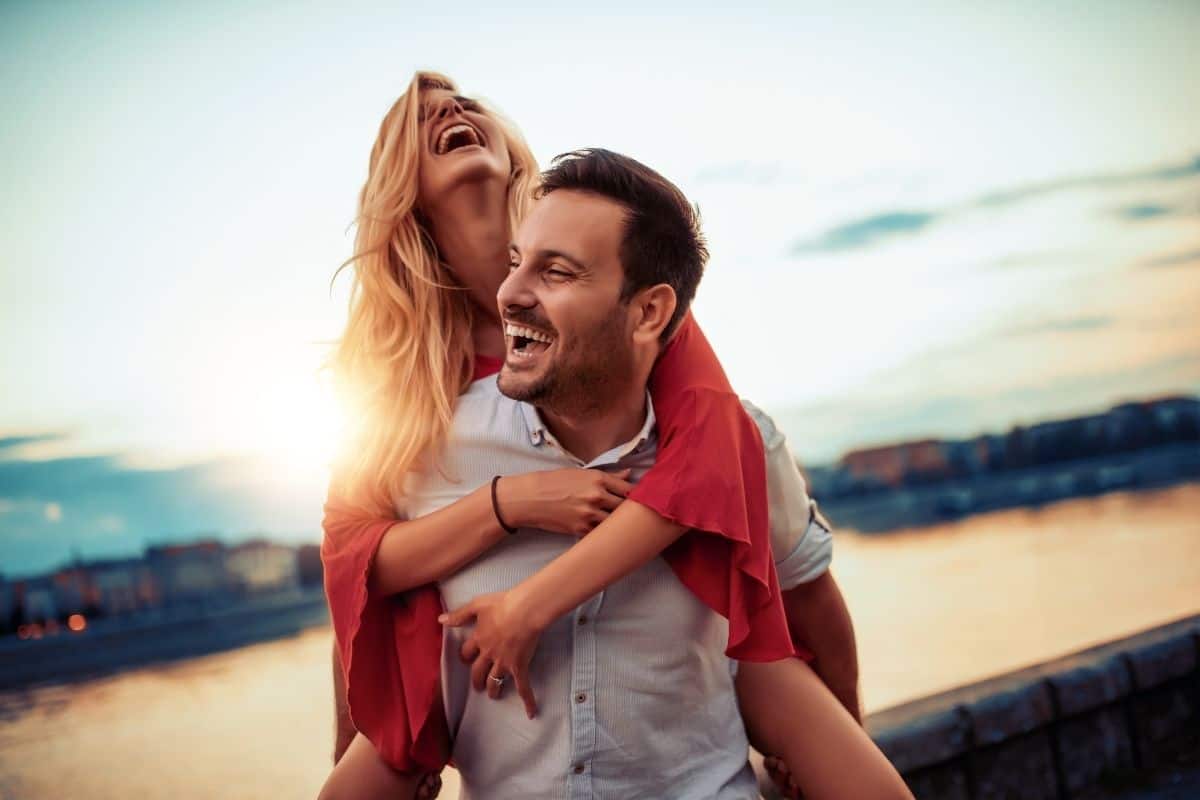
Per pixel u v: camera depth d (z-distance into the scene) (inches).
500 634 53.2
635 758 55.7
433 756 58.6
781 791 66.8
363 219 63.3
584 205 50.9
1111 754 114.6
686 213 53.7
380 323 61.6
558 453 57.2
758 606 56.0
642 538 52.7
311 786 218.4
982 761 104.2
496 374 61.9
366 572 56.7
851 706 70.5
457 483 58.7
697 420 54.5
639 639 55.6
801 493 64.7
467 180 63.4
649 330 52.9
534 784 56.0
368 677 57.7
